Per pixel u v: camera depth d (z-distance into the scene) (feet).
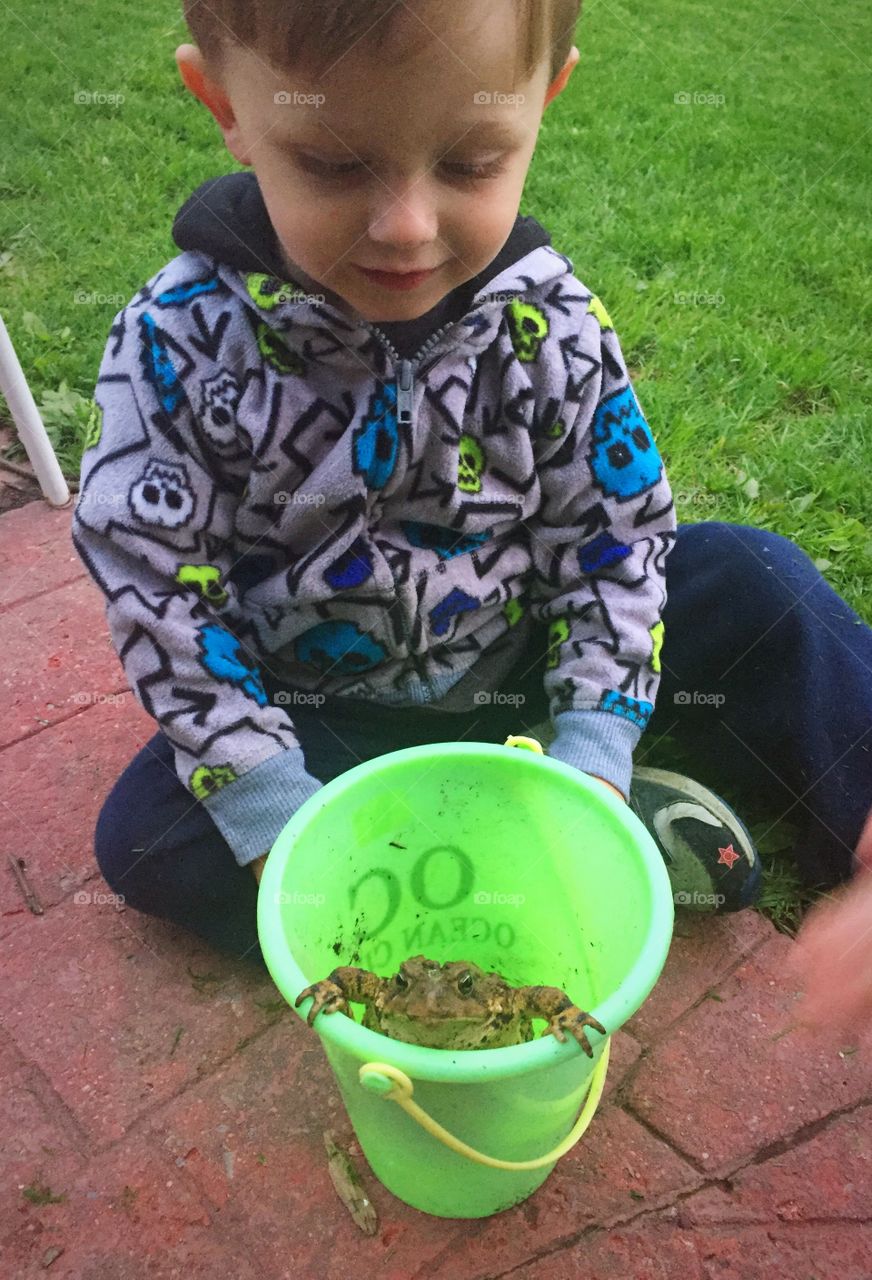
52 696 2.55
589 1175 1.72
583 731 1.90
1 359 2.82
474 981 1.50
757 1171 1.72
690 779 2.13
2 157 4.70
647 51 6.71
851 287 4.20
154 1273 1.60
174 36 6.03
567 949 1.77
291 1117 1.79
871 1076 1.85
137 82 5.47
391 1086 1.26
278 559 1.94
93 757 2.41
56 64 5.62
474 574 1.99
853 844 2.04
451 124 1.40
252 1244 1.64
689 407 3.42
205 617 1.84
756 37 7.13
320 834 1.57
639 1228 1.66
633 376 3.58
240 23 1.37
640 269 4.21
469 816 1.72
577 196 4.69
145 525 1.77
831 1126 1.78
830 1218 1.67
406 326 1.80
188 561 1.83
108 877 1.98
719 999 1.97
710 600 2.16
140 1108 1.80
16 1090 1.83
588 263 4.15
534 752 1.65
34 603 2.79
